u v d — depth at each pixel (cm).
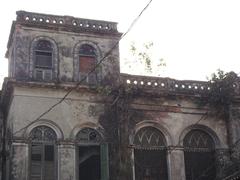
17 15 3128
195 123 3244
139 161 3080
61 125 2980
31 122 2927
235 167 3117
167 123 3192
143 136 3139
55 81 3017
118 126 3067
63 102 3023
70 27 3197
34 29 3139
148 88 3206
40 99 2986
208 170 3192
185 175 3127
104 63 3206
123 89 3133
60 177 2884
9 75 3425
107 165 2972
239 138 3269
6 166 3116
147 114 3167
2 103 3356
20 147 2862
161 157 3138
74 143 2970
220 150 3231
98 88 3084
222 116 3322
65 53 3153
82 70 3159
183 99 3272
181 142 3180
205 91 3322
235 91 3369
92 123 3039
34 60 3084
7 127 3206
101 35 3269
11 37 3316
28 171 2841
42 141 2923
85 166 2964
